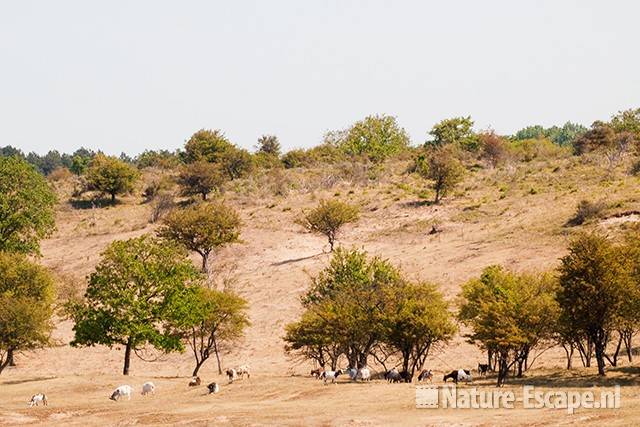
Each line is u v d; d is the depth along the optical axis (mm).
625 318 44812
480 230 90750
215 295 60906
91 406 42406
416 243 92125
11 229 90875
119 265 59469
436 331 48781
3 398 47719
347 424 31672
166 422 35250
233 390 46312
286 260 93625
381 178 128125
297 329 55375
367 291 54375
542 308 46062
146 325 57844
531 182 108500
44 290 71062
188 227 90812
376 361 62031
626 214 79438
